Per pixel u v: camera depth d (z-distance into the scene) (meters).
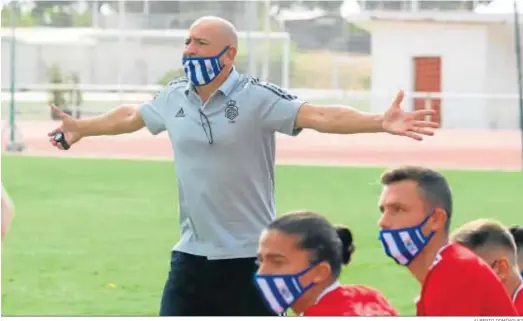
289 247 5.05
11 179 21.64
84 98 40.66
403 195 5.29
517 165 26.27
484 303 5.15
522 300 5.91
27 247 13.66
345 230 5.60
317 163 26.19
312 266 5.04
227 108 6.90
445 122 42.28
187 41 7.01
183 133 6.98
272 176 7.19
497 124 41.81
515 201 19.25
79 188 20.50
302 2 48.22
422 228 5.27
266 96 6.93
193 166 6.96
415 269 5.39
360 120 6.61
